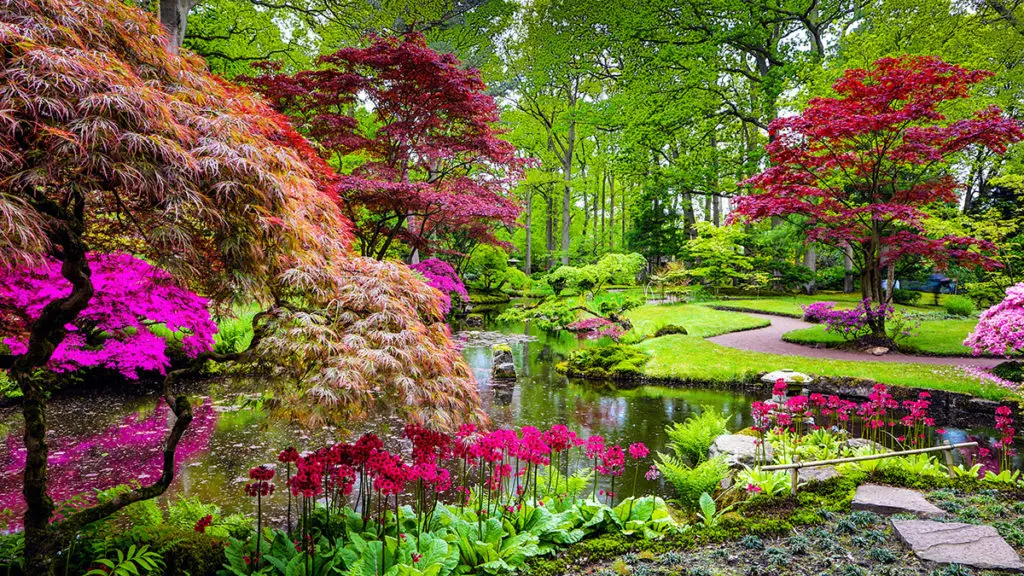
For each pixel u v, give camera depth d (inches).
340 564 128.5
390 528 145.5
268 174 112.3
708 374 428.1
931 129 449.7
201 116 113.3
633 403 372.8
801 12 818.8
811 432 254.8
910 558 127.6
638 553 141.0
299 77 408.2
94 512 124.6
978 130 422.0
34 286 178.9
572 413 346.6
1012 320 323.0
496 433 152.9
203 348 385.1
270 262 127.6
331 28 586.6
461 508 167.0
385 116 458.6
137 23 116.6
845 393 382.0
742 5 812.0
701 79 855.1
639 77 914.1
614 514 161.8
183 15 344.5
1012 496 162.9
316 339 127.6
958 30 689.0
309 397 122.5
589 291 927.7
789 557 131.2
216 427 300.0
